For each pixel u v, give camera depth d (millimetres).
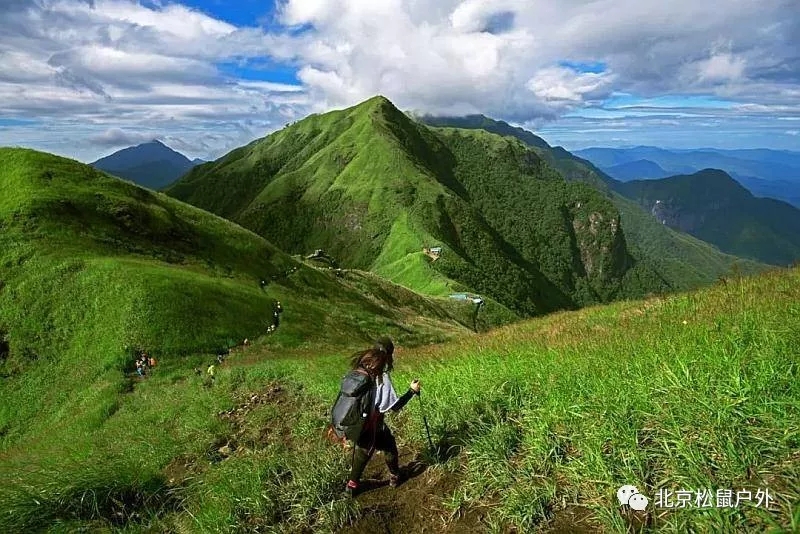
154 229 62250
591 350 9000
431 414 8719
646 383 6242
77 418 27016
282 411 13828
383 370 6867
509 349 12328
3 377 38062
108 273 44688
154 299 42594
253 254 74375
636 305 17266
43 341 40594
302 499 6883
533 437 6457
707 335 7426
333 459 7906
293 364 21359
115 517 8148
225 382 20016
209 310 45812
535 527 5250
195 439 12188
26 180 57125
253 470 7945
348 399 6586
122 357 36906
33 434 31125
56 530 7539
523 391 7941
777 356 5816
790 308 7598
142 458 11320
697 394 5539
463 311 144875
